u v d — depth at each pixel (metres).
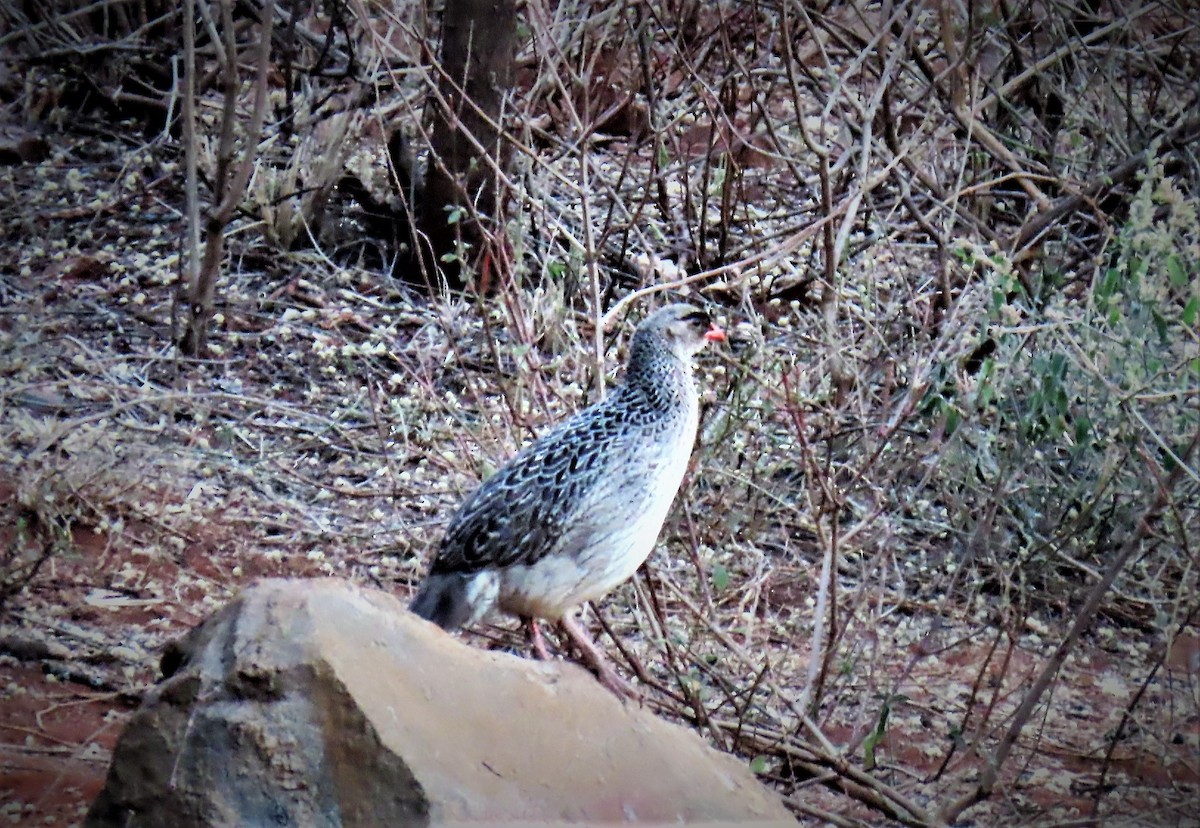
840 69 15.60
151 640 9.48
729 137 14.59
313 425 12.29
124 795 6.42
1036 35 16.41
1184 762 8.60
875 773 9.03
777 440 11.62
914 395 10.38
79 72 16.56
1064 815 8.55
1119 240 10.38
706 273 12.19
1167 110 14.53
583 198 10.86
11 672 9.05
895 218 14.78
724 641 8.93
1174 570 10.88
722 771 7.16
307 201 14.70
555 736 6.81
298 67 15.80
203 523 10.91
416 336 13.38
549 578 8.20
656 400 8.41
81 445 11.34
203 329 13.00
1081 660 10.37
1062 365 9.69
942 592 10.91
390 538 11.05
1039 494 10.88
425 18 14.09
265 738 6.36
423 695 6.66
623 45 15.06
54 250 14.35
